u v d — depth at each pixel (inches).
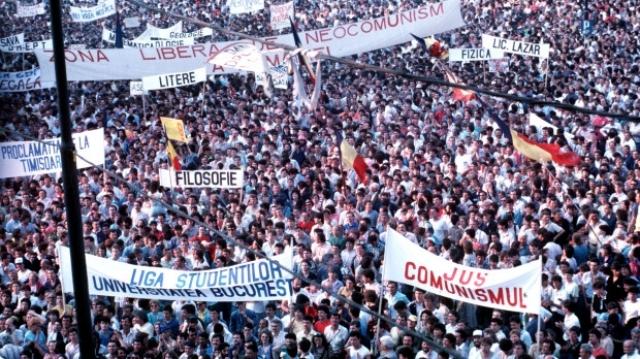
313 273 896.9
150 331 829.2
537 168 1135.0
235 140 1393.9
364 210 1061.8
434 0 2447.1
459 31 2161.7
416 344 781.9
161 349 818.8
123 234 1048.8
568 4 2338.8
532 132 1285.7
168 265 938.7
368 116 1491.1
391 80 1706.4
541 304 794.8
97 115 1595.7
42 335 838.5
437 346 466.9
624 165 1187.3
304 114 1519.4
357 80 1734.7
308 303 841.5
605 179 1114.7
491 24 2251.5
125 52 1552.7
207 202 1151.6
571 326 783.7
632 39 2070.6
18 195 1210.6
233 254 979.3
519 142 1123.9
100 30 2411.4
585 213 978.1
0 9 2501.2
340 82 1727.4
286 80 1553.9
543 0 2369.6
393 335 783.7
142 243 994.7
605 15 2281.0
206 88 1755.7
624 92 1603.1
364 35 1620.3
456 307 843.4
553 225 952.9
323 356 775.1
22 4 2501.2
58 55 493.4
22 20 2466.8
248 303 865.5
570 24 2231.8
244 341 791.7
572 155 1107.9
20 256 973.2
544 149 1112.2
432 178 1131.9
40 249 998.4
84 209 1139.9
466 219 981.8
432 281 759.1
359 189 1089.4
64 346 804.6
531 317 808.9
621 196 1055.6
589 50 1977.1
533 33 2113.7
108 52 1549.0
